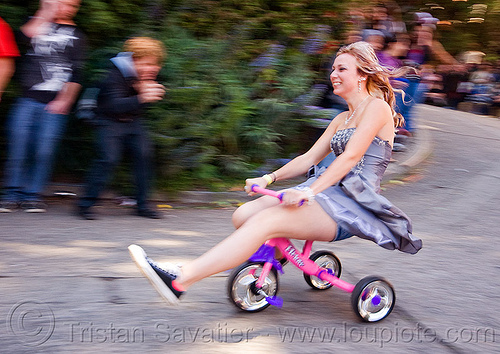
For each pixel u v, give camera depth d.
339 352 2.77
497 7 18.47
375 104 3.10
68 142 5.99
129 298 3.29
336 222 3.04
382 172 3.21
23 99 4.99
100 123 4.90
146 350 2.69
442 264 4.13
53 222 4.82
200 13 6.39
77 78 5.12
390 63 7.21
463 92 14.79
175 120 5.81
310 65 6.95
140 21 5.94
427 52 8.59
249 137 6.32
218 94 6.09
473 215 5.52
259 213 2.98
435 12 18.48
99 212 5.20
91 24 5.62
